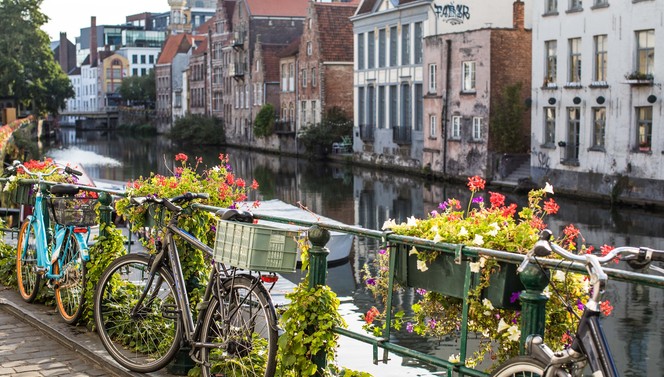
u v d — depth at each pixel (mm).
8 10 84688
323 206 36969
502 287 4293
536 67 41125
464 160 46031
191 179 6625
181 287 5699
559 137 39781
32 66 85562
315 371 4961
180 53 119312
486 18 51219
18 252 8203
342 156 62500
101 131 134750
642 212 32812
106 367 6164
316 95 68750
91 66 165500
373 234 4840
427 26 51812
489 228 4625
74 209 7031
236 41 87875
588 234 27203
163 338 6191
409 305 15977
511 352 4500
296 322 5031
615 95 36156
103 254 6918
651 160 34312
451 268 4586
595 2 37188
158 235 6199
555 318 4504
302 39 71125
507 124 43531
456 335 4965
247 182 47875
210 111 98812
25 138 71625
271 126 76500
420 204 37312
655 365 12836
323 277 5094
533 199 5520
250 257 4809
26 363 6375
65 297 7332
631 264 3520
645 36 35000
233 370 5297
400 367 11328
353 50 68312
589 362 3447
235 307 5145
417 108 53344
